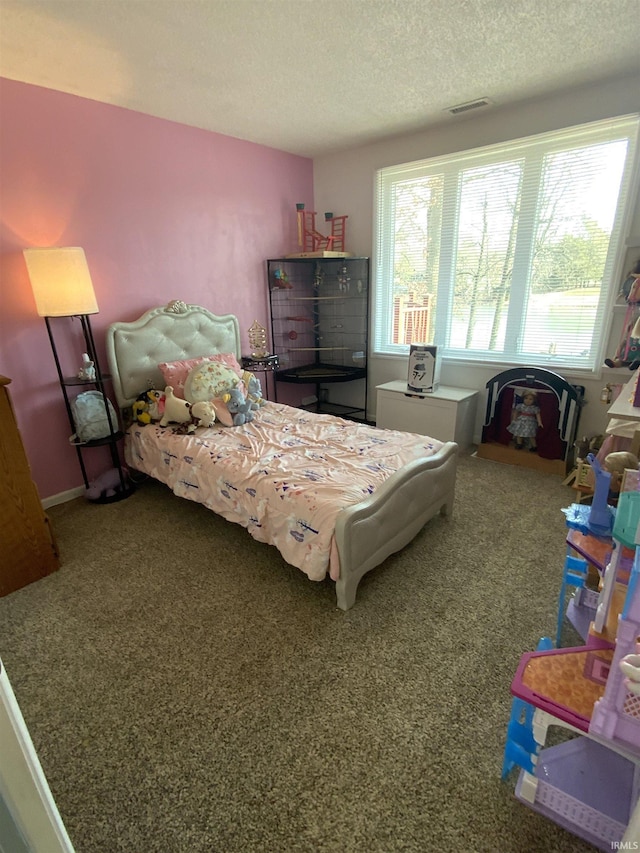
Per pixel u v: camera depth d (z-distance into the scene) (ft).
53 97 8.30
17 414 8.83
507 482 10.25
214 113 9.77
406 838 3.72
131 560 7.62
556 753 4.25
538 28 6.70
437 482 7.90
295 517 6.46
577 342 10.52
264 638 5.87
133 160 9.62
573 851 3.61
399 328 13.58
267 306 13.38
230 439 8.88
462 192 11.34
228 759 4.37
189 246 11.02
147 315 10.13
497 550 7.68
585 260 10.01
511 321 11.35
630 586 2.71
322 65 7.68
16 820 2.08
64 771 4.30
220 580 7.07
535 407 10.82
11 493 6.67
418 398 11.96
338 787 4.10
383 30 6.62
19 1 5.71
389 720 4.73
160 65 7.52
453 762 4.30
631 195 8.96
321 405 15.83
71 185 8.79
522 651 5.59
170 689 5.15
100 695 5.09
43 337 8.94
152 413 9.71
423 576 7.05
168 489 10.36
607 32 6.84
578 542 4.93
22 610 6.47
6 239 8.17
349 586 6.20
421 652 5.60
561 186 9.93
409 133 11.38
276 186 12.82
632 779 4.01
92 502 9.70
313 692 5.07
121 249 9.77
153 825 3.85
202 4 5.86
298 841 3.71
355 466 7.39
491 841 3.69
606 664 3.65
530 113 9.69
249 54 7.23
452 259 11.93
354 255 13.61
